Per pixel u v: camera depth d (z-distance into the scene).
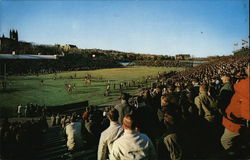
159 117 6.02
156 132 6.16
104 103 38.94
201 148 4.49
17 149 8.39
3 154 8.06
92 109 7.58
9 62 102.75
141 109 5.75
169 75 72.94
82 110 35.00
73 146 6.97
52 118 25.72
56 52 158.38
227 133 4.25
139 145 3.34
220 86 9.67
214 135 5.09
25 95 49.28
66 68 121.75
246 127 4.18
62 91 54.56
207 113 5.24
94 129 6.91
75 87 60.41
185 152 3.83
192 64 144.00
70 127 7.06
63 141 12.01
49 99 44.94
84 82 71.19
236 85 3.85
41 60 118.12
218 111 5.29
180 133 3.89
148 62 167.38
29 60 111.88
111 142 3.99
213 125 5.21
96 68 135.25
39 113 34.31
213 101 5.29
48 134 16.53
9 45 137.00
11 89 57.84
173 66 152.00
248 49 57.38
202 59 184.12
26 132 9.32
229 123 4.17
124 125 3.45
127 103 5.68
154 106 7.27
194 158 4.08
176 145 3.82
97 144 6.99
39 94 50.47
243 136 4.16
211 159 4.17
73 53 157.50
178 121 4.03
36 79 81.62
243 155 3.92
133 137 3.38
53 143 11.72
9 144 8.30
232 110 4.06
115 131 4.06
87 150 6.95
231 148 4.20
